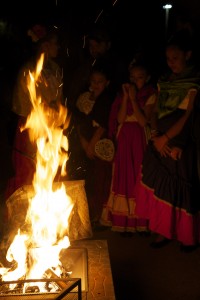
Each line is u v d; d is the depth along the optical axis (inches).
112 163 155.7
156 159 141.1
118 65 162.1
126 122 149.9
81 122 159.3
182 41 131.6
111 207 153.5
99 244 121.4
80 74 167.8
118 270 132.4
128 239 152.8
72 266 109.7
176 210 139.5
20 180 149.3
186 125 134.9
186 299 117.4
